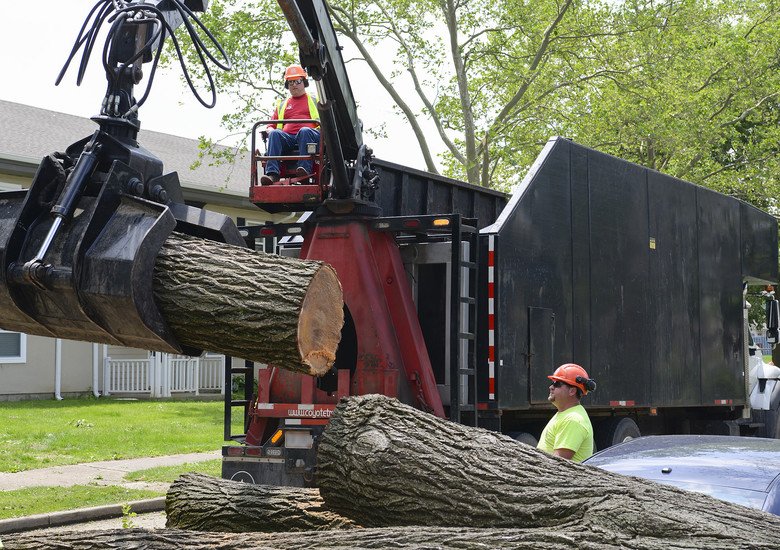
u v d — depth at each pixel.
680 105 23.17
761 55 24.53
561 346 9.18
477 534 3.76
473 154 23.52
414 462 4.21
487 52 23.23
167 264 4.15
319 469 4.50
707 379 12.12
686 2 22.81
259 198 8.16
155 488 9.70
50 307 4.22
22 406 18.08
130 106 4.61
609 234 10.12
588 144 22.88
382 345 7.96
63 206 4.08
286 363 4.07
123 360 21.55
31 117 23.12
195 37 4.93
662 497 3.85
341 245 8.12
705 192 12.41
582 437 5.88
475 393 8.09
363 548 3.87
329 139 7.58
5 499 8.85
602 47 22.88
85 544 4.32
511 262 8.51
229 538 4.23
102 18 4.78
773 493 4.30
